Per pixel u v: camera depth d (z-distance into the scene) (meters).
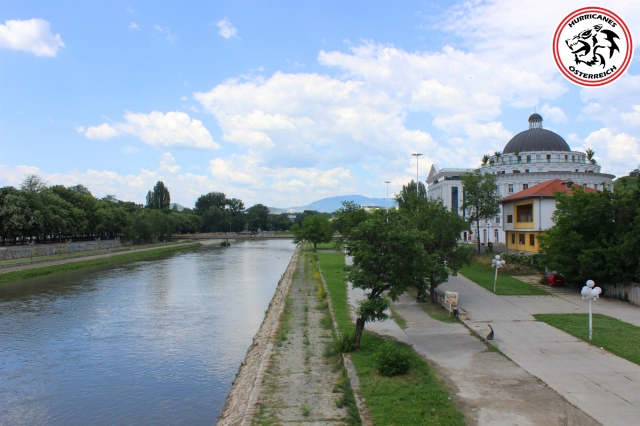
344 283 48.66
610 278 37.62
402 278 23.30
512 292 39.78
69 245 94.38
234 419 17.81
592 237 39.00
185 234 188.00
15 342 31.97
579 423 14.97
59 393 23.28
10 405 21.97
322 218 108.81
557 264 39.50
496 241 91.50
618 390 17.75
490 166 98.88
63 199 98.44
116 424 19.91
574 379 18.98
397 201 66.50
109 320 38.31
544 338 25.42
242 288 55.53
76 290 53.56
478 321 29.62
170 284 58.72
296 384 20.14
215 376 25.41
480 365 20.94
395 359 19.58
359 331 23.78
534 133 99.94
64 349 30.39
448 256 36.38
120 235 132.00
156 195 189.75
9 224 77.19
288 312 35.25
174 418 20.39
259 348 27.19
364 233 23.50
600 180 89.25
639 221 34.28
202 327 35.88
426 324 29.20
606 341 24.41
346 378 19.81
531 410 16.00
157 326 36.22
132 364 27.42
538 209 54.22
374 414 15.72
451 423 14.88
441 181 114.94
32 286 56.53
